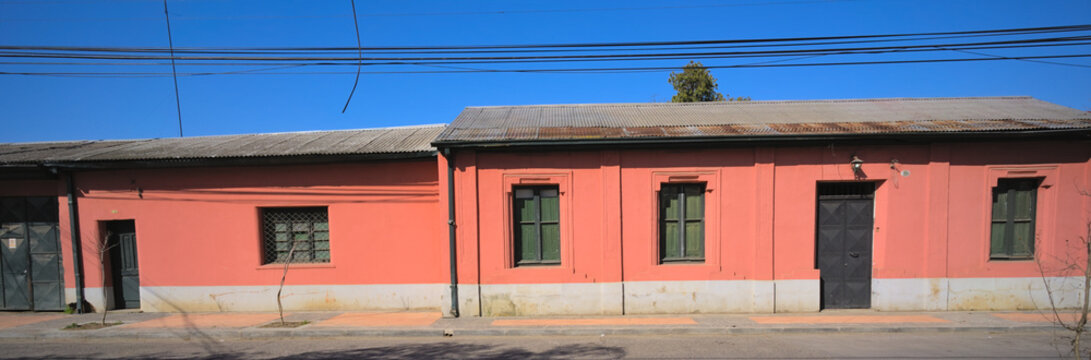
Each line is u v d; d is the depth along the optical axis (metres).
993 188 7.55
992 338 6.29
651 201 7.49
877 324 6.70
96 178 8.38
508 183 7.49
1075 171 7.30
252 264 8.29
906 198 7.39
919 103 9.52
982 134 7.03
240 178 8.23
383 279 8.23
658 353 5.84
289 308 8.30
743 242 7.50
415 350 6.12
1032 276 7.46
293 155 7.80
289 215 8.47
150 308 8.40
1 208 8.60
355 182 8.19
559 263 7.74
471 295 7.57
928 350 5.81
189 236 8.34
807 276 7.50
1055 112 8.27
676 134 7.27
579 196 7.50
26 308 8.61
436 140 7.21
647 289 7.57
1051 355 5.56
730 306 7.55
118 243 8.62
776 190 7.45
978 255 7.43
